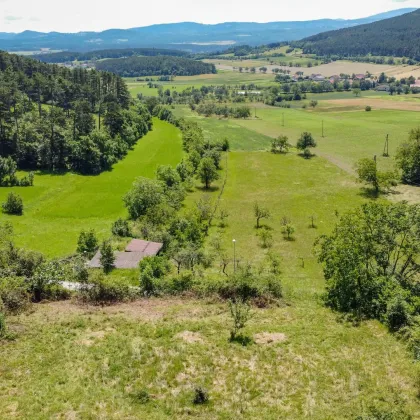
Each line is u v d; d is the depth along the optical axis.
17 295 41.44
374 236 44.78
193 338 36.06
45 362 31.98
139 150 135.75
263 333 37.09
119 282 45.22
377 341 35.88
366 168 98.12
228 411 27.45
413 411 27.36
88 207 87.81
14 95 129.62
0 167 99.38
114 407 27.52
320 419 26.86
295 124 182.00
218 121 192.38
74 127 121.06
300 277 58.66
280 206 91.19
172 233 70.00
